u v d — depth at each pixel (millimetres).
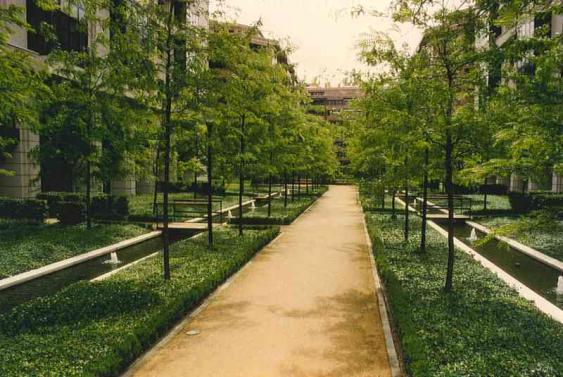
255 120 15484
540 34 8336
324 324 7871
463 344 6371
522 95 7070
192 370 6121
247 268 12211
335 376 5953
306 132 25016
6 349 6203
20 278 11031
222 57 10766
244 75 13789
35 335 6777
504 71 8109
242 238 16203
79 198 22297
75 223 18984
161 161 11406
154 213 22562
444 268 11352
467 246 15211
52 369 5605
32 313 7453
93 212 21453
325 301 9234
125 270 11203
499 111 7906
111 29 10242
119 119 12219
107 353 6066
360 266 12539
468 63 8883
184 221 21828
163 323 7328
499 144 8258
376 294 9750
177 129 10508
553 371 5473
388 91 10070
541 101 6699
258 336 7312
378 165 15859
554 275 12062
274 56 17281
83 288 8953
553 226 7074
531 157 7043
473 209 26781
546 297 10023
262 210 27453
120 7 9953
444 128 8445
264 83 14750
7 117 8703
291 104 21609
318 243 16297
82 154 16266
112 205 21750
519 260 13852
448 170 9148
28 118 8852
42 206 19734
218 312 8508
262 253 14352
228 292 9867
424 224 13414
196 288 9086
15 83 7777
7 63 7543
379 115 10266
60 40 23156
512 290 9375
